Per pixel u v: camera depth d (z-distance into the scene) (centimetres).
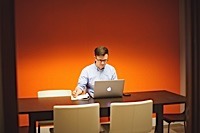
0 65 104
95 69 382
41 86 452
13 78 105
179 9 490
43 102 329
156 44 487
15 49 105
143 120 294
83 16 455
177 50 497
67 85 460
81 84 376
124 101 325
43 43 447
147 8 478
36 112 286
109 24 466
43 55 449
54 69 454
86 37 459
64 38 453
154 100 330
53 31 448
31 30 441
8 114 105
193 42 124
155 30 484
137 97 349
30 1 437
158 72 492
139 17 476
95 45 463
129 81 481
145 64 486
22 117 443
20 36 438
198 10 122
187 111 129
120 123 287
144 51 483
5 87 105
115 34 469
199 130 125
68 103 321
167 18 488
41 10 442
